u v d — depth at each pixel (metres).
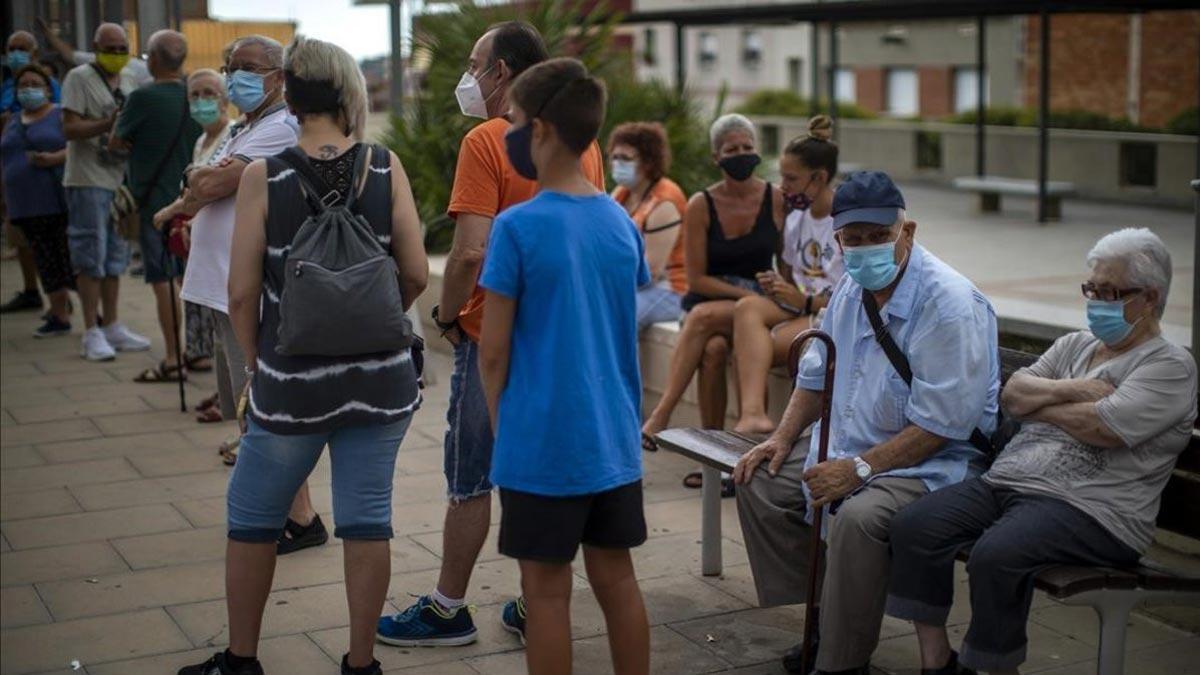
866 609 4.15
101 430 7.55
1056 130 22.75
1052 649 4.63
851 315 4.42
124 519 6.07
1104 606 3.84
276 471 4.09
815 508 4.28
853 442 4.38
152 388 8.49
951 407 4.15
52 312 10.14
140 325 10.41
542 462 3.56
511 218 3.57
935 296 4.19
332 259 3.94
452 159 11.13
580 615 4.94
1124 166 19.91
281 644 4.70
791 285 6.10
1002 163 22.66
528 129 3.61
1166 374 3.93
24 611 5.04
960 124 24.92
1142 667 4.46
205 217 5.61
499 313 3.56
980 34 19.42
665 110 12.04
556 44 11.71
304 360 3.97
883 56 35.22
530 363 3.57
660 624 4.87
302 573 5.34
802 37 37.88
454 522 4.60
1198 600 3.92
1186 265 12.58
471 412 4.52
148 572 5.43
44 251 9.98
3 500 6.36
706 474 5.26
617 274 3.64
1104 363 4.07
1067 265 13.04
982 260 13.59
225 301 5.61
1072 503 3.94
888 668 4.50
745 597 5.11
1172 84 25.83
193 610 5.05
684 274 7.38
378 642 4.70
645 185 7.27
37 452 7.14
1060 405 4.02
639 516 3.75
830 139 6.00
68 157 9.12
